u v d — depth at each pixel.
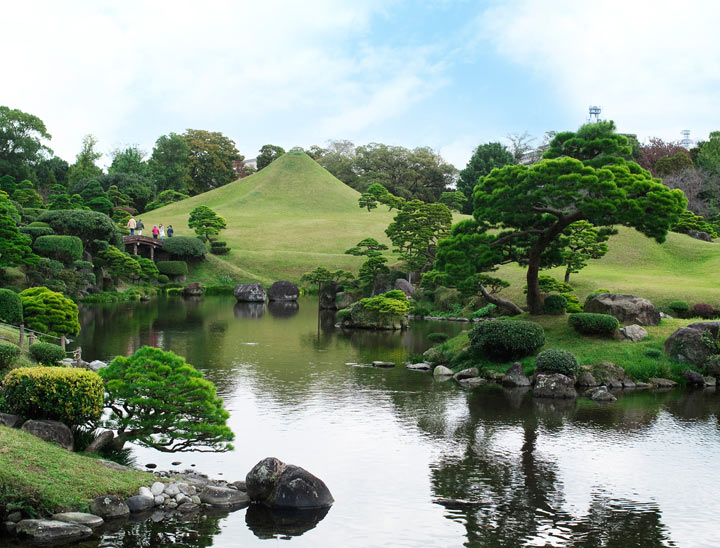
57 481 11.27
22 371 13.48
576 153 28.97
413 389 22.83
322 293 58.28
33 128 107.56
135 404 13.73
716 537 11.06
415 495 12.82
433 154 130.00
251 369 25.98
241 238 89.56
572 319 26.97
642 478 13.92
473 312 47.97
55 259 55.16
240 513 11.77
